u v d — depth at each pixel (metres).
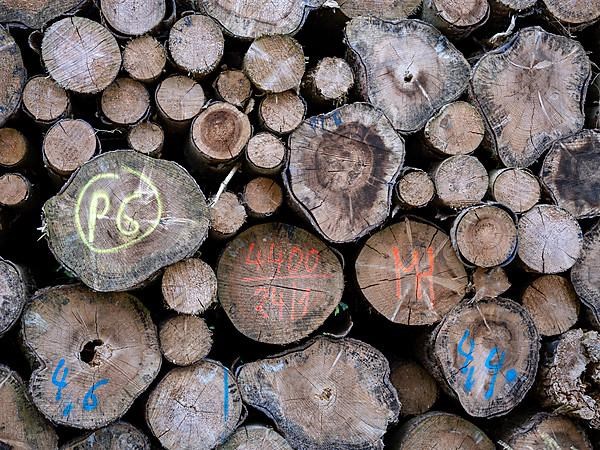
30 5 1.90
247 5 1.91
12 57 1.84
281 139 1.87
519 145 2.05
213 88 1.89
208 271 1.75
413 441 2.00
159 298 1.85
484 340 1.99
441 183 1.92
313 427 1.89
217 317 1.98
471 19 2.05
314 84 1.92
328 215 1.86
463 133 1.96
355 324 2.17
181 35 1.83
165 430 1.78
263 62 1.86
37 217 2.06
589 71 2.12
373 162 1.88
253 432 1.85
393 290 1.94
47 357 1.71
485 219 1.90
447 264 1.96
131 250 1.70
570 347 2.03
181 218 1.73
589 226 2.15
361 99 1.98
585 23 2.16
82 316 1.75
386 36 1.98
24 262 2.08
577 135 2.09
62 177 1.83
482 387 1.99
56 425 1.76
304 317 1.91
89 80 1.79
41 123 1.84
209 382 1.82
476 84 2.02
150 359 1.77
